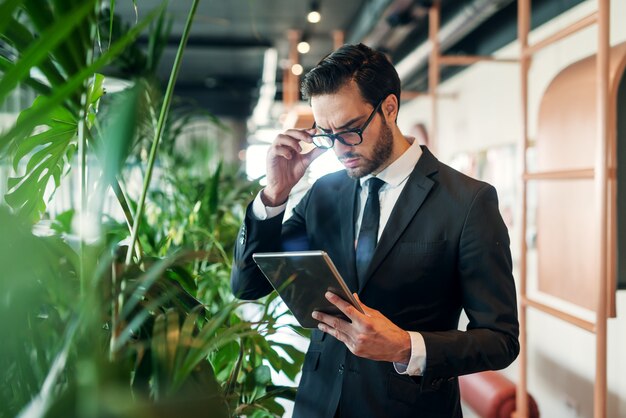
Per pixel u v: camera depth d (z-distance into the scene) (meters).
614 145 2.14
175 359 0.84
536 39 4.06
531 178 2.66
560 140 2.54
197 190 2.62
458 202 1.42
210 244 2.03
